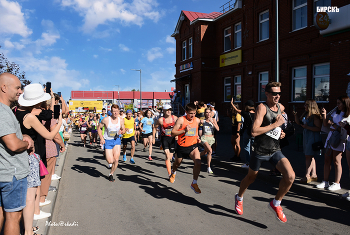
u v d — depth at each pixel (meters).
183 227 3.98
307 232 3.79
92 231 3.87
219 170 8.13
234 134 8.73
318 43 12.80
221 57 20.41
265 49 16.23
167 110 7.32
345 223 4.11
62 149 7.10
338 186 5.42
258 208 4.78
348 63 10.50
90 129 14.99
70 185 6.46
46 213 4.09
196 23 21.52
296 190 5.82
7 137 2.56
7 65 11.95
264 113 3.88
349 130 4.93
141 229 3.93
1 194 2.73
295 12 14.27
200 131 7.79
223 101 20.66
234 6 18.72
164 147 7.13
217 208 4.79
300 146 11.41
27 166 2.83
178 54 25.11
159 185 6.39
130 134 9.36
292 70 14.57
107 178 7.15
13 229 2.75
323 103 12.63
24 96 3.33
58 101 5.31
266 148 3.90
